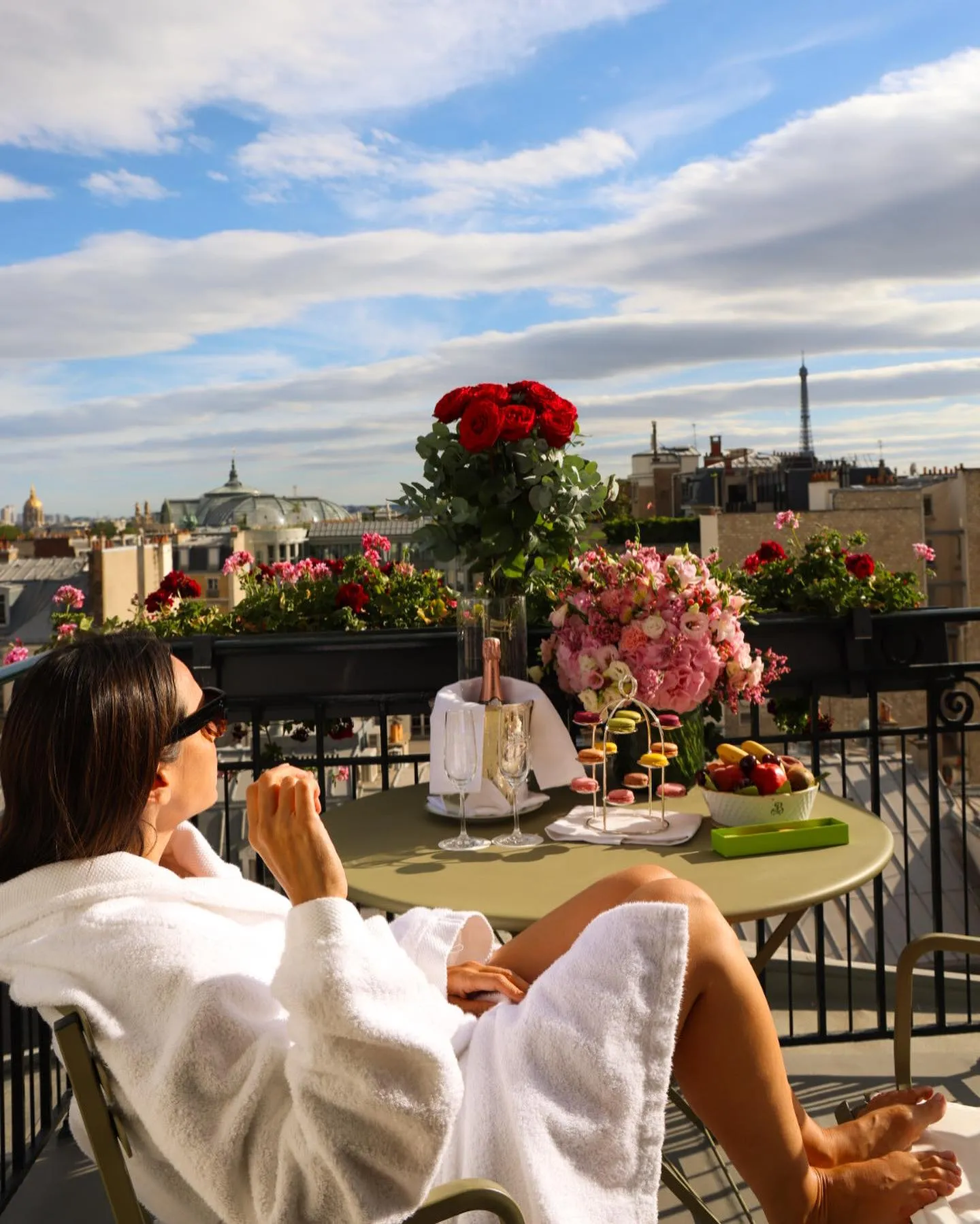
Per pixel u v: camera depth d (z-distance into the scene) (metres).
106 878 1.09
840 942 6.14
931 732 3.17
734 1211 2.07
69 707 1.08
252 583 3.91
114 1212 1.01
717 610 2.31
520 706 2.08
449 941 1.47
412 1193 0.97
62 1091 2.95
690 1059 1.32
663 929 1.24
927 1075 2.65
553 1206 1.09
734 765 2.02
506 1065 1.20
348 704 3.08
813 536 3.54
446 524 2.39
